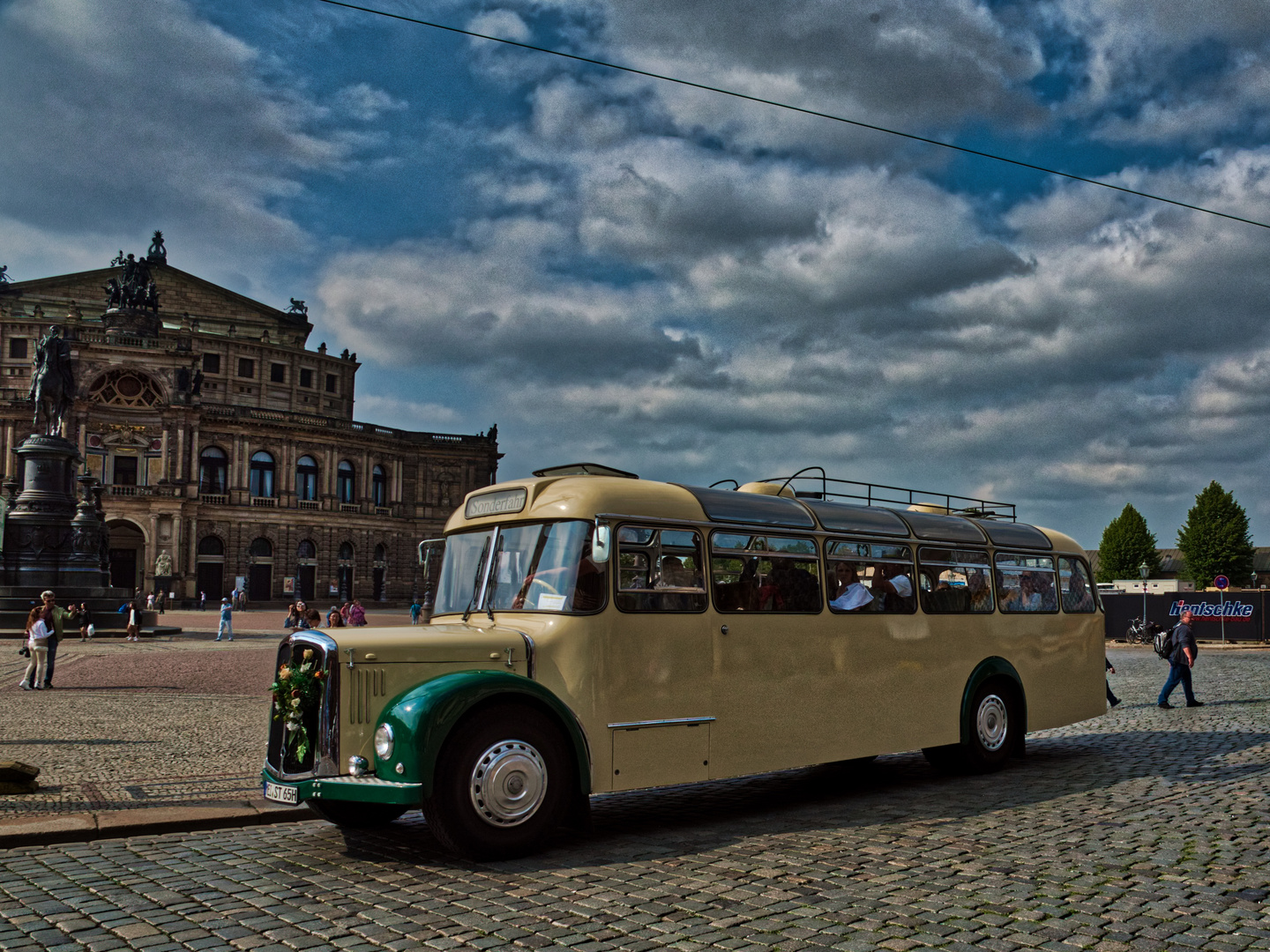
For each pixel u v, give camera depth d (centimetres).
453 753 896
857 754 1238
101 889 820
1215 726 1873
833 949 670
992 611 1459
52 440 4897
